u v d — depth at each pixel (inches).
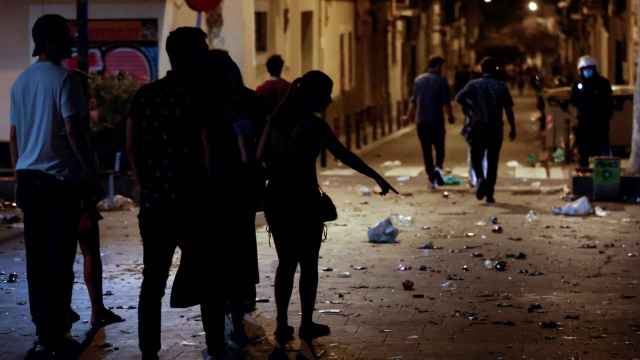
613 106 970.1
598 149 969.5
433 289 521.0
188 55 377.7
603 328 441.7
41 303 407.2
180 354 409.1
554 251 628.7
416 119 942.4
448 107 940.6
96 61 1042.1
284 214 414.6
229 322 452.4
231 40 1051.3
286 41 1352.1
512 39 4424.2
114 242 669.3
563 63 3865.7
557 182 994.7
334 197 895.7
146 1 1032.2
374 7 2025.1
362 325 449.1
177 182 376.2
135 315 469.1
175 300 383.2
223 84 389.7
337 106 1686.8
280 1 1300.4
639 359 394.3
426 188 957.8
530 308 476.1
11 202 850.8
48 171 399.5
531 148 1408.7
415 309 478.0
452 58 3809.1
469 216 777.6
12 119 406.0
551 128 1234.0
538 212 796.0
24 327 452.4
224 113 385.1
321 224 419.2
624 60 1852.9
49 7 1047.6
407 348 412.8
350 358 399.9
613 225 729.0
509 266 581.0
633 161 949.2
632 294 508.7
